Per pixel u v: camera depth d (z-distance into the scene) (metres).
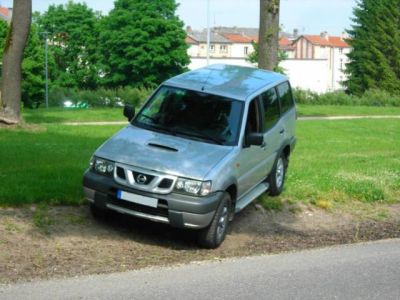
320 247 8.27
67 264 6.67
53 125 20.06
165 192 7.41
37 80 65.31
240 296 5.99
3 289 5.77
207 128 8.45
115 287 6.02
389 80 73.25
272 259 7.41
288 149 10.98
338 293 6.26
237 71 10.38
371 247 8.27
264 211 9.83
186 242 8.08
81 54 79.44
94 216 8.35
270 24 20.33
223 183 7.69
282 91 10.71
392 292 6.38
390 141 20.36
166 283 6.25
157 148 7.93
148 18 65.69
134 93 47.44
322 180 11.83
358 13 77.19
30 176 9.76
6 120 17.62
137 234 8.11
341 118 31.02
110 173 7.70
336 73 129.12
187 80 9.38
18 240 7.21
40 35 79.12
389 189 11.83
